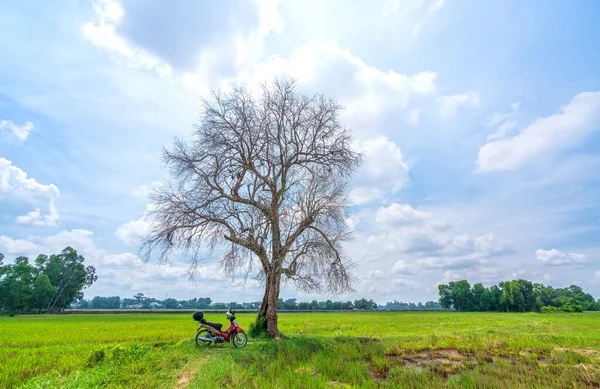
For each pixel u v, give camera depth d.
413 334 22.39
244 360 12.59
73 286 80.94
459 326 33.19
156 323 37.31
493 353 14.94
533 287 114.06
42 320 44.25
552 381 10.44
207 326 15.45
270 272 19.03
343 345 16.25
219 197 19.83
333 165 21.80
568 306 102.44
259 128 20.59
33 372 10.94
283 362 12.46
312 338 17.91
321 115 21.67
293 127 21.45
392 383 10.16
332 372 11.39
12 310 67.69
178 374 10.32
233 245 19.05
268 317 18.67
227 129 20.36
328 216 20.47
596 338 19.58
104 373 10.10
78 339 20.66
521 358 13.80
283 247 19.28
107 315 62.91
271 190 20.50
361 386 9.96
